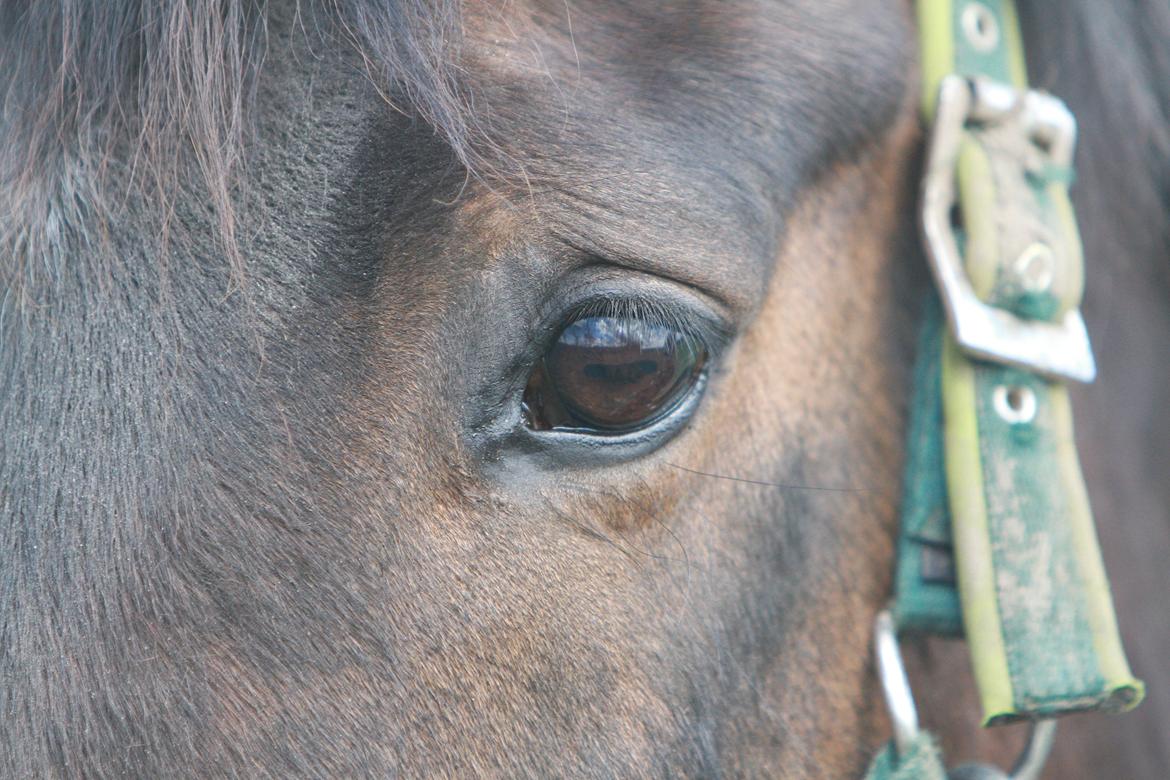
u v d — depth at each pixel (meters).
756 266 0.88
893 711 0.90
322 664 0.85
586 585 0.87
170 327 0.85
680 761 0.88
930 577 0.91
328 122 0.85
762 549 0.89
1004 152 0.91
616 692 0.87
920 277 0.92
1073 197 0.97
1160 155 0.98
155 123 0.85
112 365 0.85
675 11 0.88
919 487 0.91
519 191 0.85
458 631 0.86
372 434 0.85
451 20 0.86
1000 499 0.90
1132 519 0.99
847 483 0.91
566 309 0.86
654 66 0.87
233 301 0.85
